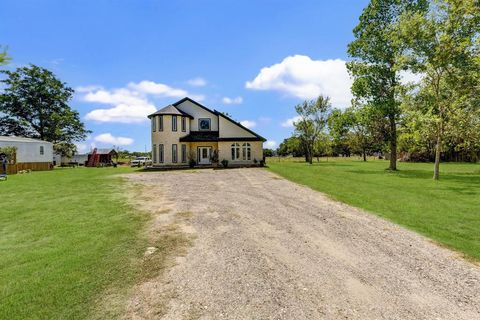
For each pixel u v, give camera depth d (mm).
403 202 11094
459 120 19516
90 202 11578
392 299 4234
